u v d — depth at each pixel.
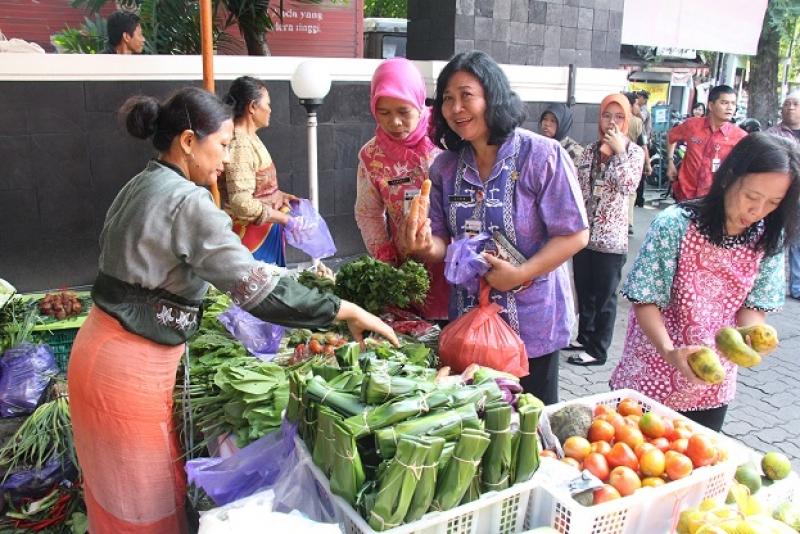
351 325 2.12
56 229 5.18
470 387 1.76
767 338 2.04
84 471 2.02
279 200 4.24
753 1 7.79
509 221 2.33
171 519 2.07
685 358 2.10
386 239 3.26
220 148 1.94
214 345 2.63
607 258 4.67
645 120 10.93
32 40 6.19
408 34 6.44
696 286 2.24
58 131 5.01
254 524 1.36
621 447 1.86
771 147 1.97
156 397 1.94
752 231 2.17
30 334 3.73
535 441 1.65
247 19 5.91
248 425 2.13
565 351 5.19
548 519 1.68
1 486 2.87
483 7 5.96
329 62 5.83
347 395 1.71
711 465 1.83
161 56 5.21
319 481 1.65
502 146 2.30
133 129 1.88
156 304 1.88
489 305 2.36
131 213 1.82
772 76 13.35
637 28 7.27
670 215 2.25
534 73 6.34
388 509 1.45
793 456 3.74
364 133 6.18
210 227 1.80
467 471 1.50
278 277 1.87
